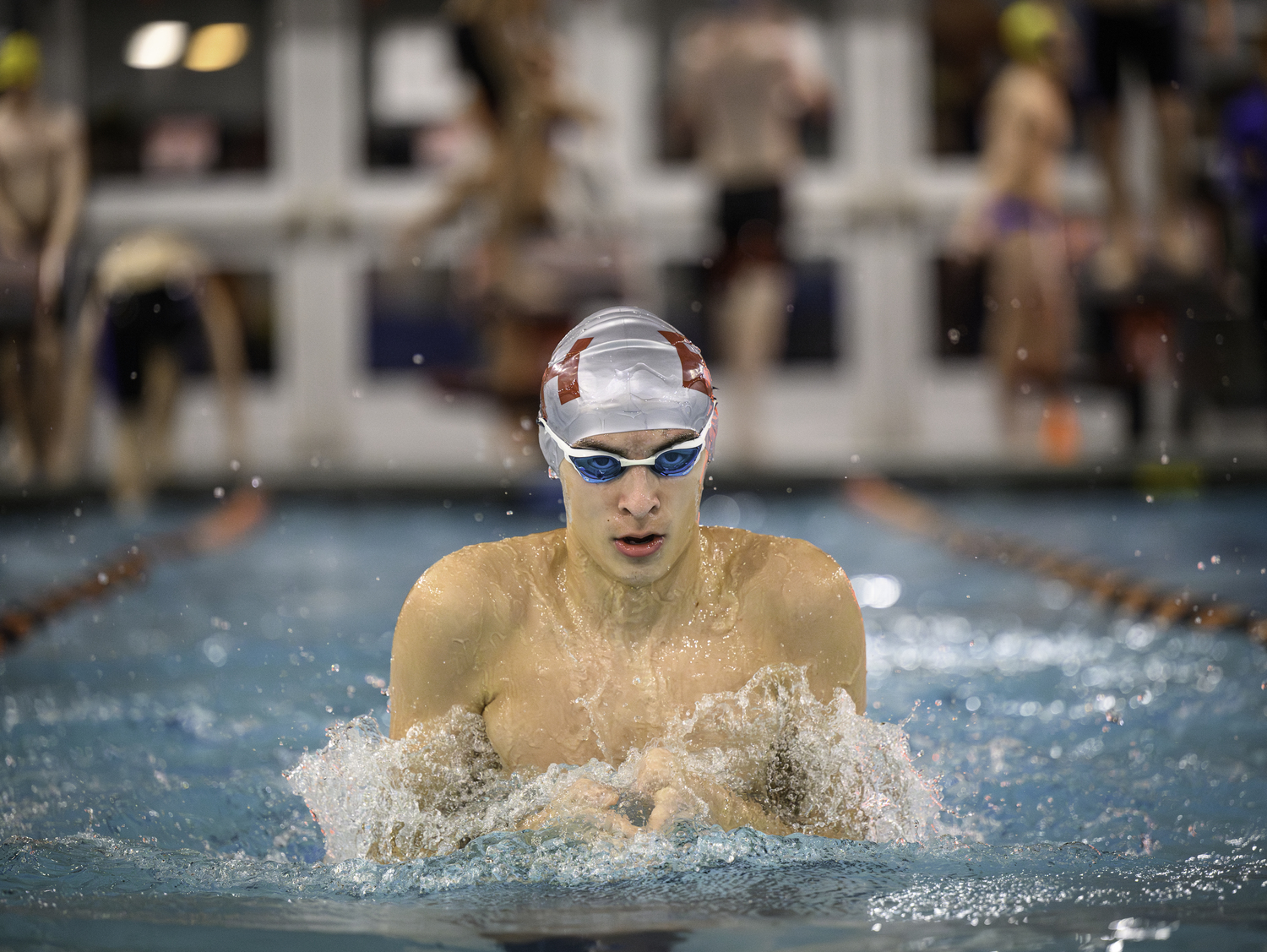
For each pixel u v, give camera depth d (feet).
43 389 93.56
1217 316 101.55
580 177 104.47
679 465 23.84
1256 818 28.94
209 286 96.12
